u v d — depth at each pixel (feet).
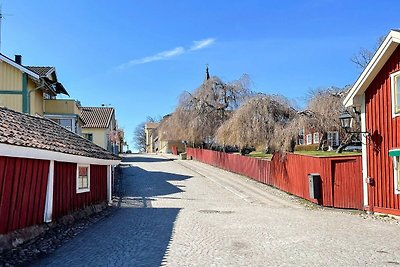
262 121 86.48
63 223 39.70
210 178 95.09
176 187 80.94
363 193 51.47
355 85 50.44
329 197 56.59
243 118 88.63
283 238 33.63
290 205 59.52
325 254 27.96
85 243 31.99
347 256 27.40
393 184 45.68
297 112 88.12
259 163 88.22
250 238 33.68
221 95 137.49
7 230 29.22
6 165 28.60
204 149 139.13
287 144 78.84
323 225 40.42
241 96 135.33
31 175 32.71
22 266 25.20
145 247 30.42
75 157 41.52
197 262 25.93
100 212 50.70
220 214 48.42
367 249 29.43
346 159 54.44
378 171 48.29
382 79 47.67
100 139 154.40
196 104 138.51
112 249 29.81
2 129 30.19
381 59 46.34
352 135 93.66
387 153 46.78
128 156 188.85
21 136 31.99
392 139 45.93
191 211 51.16
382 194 47.55
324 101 95.40
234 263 25.67
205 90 138.51
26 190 31.99
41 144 33.78
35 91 86.33
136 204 58.75
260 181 87.51
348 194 54.08
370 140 49.67
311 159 61.62
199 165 128.26
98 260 26.61
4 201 28.53
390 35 43.83
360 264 25.35
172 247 30.35
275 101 88.53
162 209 53.42
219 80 139.03
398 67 44.83
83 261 26.37
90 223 42.14
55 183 38.22
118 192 73.72
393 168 45.68
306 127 84.74
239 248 29.94
